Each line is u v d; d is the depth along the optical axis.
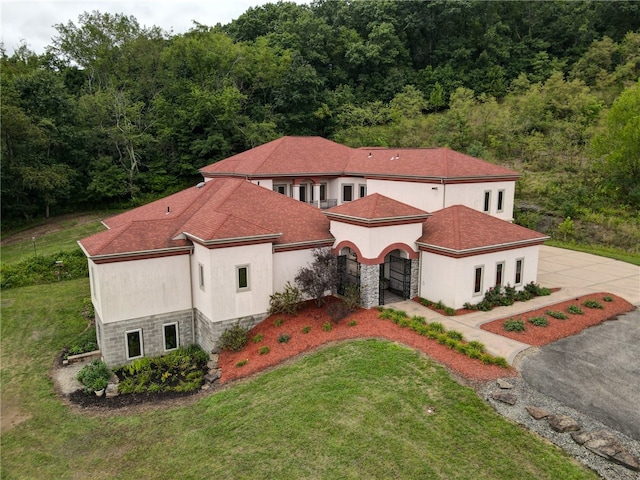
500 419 13.23
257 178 33.47
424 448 12.55
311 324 20.69
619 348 17.55
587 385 14.80
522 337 18.38
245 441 13.95
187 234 21.25
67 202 50.81
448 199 27.92
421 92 68.56
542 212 40.44
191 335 22.17
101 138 52.16
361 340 18.62
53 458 14.50
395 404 14.39
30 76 48.19
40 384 19.77
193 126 54.94
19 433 16.08
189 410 16.39
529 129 52.06
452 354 16.77
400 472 11.85
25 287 31.94
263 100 62.66
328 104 64.50
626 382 14.97
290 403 15.31
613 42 67.88
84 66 60.16
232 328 20.56
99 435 15.46
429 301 22.58
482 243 21.61
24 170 43.97
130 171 52.06
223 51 58.00
